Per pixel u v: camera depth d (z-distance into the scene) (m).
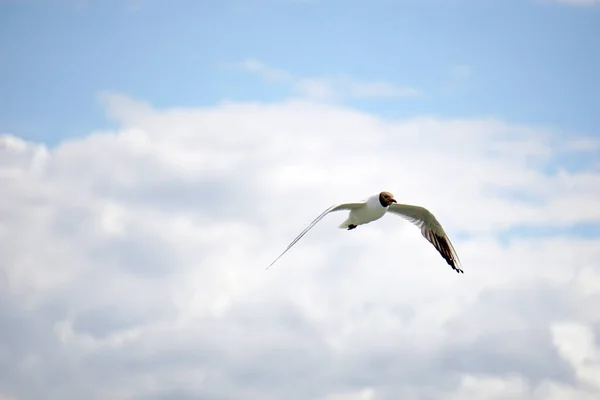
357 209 16.34
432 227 17.17
